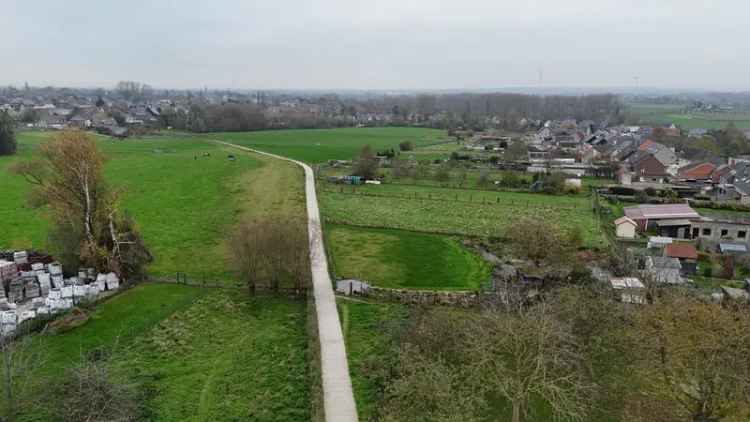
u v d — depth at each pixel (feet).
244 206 293.43
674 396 107.96
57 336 147.43
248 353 142.00
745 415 98.12
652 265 193.47
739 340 106.63
